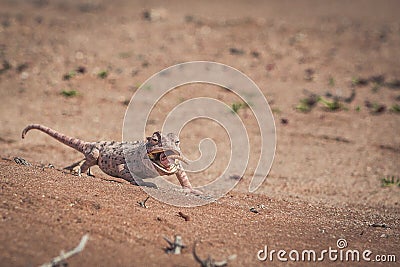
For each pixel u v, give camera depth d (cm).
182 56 3841
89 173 1888
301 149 2784
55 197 1387
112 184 1620
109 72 3597
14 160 1845
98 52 3838
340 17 4781
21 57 3694
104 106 3194
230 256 1210
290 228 1491
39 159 2312
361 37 4316
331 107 3312
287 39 4206
